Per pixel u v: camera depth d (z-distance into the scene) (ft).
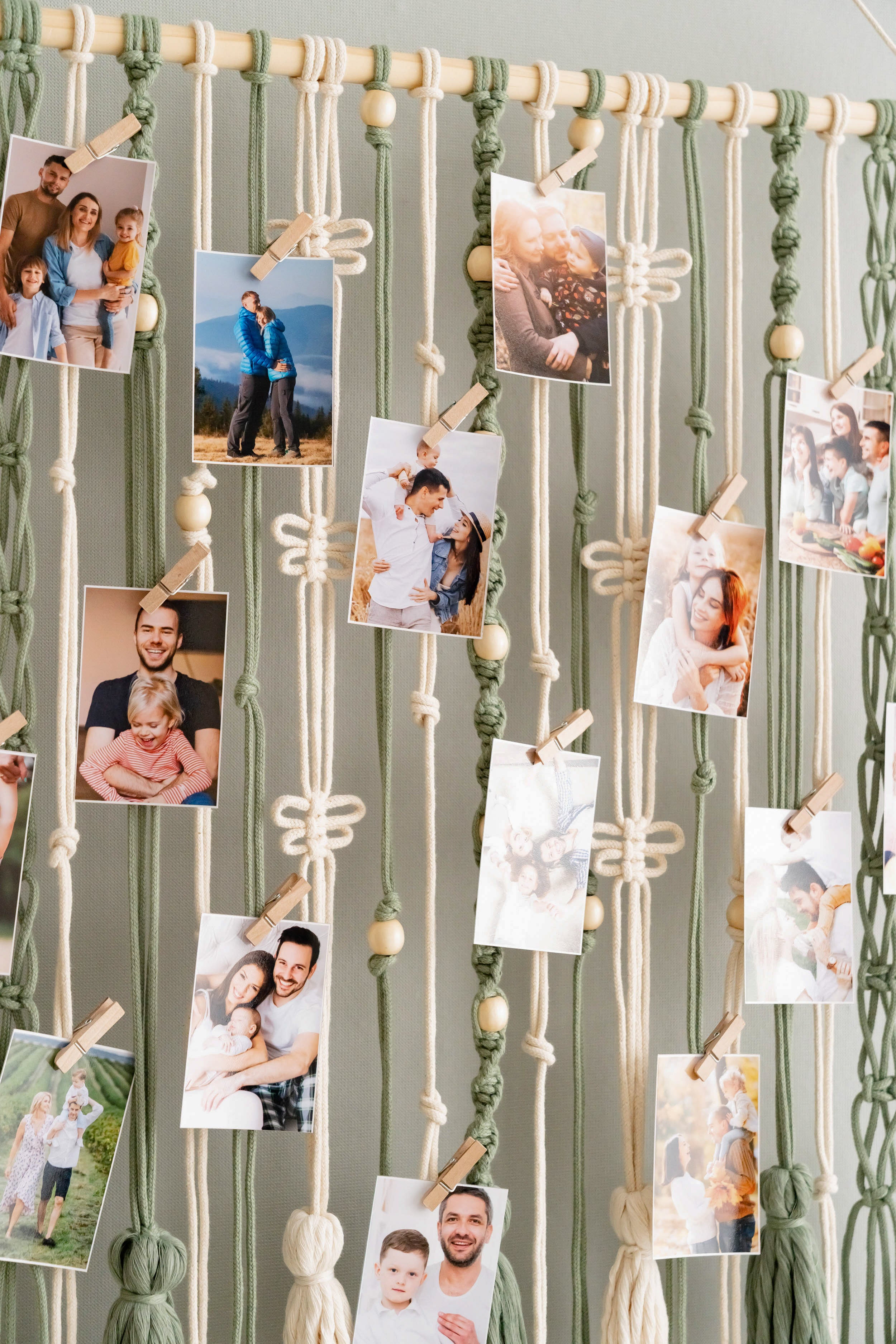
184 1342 3.14
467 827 3.73
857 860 4.11
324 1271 3.20
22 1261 3.00
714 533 3.56
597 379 3.39
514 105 3.75
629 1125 3.48
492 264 3.30
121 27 3.04
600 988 3.82
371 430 3.26
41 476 3.42
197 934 3.20
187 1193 3.22
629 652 3.66
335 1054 3.59
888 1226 4.08
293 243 3.15
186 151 3.49
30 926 3.04
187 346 3.49
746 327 4.01
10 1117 2.99
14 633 3.05
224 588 3.52
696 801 3.59
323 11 3.63
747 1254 3.57
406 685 3.69
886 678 4.13
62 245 3.03
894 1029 3.77
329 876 3.30
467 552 3.31
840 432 3.70
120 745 3.11
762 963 3.56
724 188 3.96
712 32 4.00
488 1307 3.25
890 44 3.76
